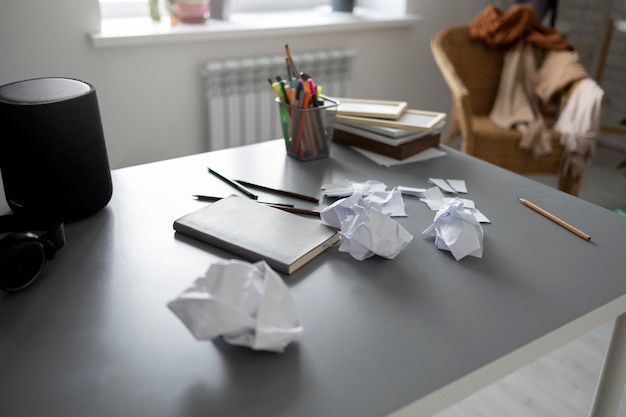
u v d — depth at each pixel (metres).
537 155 2.45
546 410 1.65
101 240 0.97
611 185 3.15
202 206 1.10
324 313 0.81
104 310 0.80
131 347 0.73
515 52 2.68
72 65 2.15
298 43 2.61
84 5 2.09
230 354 0.73
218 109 2.39
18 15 2.00
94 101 1.00
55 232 0.91
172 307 0.71
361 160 1.35
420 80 3.13
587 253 0.99
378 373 0.71
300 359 0.72
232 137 2.47
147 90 2.32
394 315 0.81
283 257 0.90
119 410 0.64
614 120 3.60
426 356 0.74
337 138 1.46
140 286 0.85
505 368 0.76
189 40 2.27
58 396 0.66
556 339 0.81
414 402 0.67
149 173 1.24
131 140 2.36
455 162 1.36
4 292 0.83
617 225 1.09
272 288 0.75
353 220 0.97
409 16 2.87
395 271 0.92
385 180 1.25
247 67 2.40
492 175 1.29
